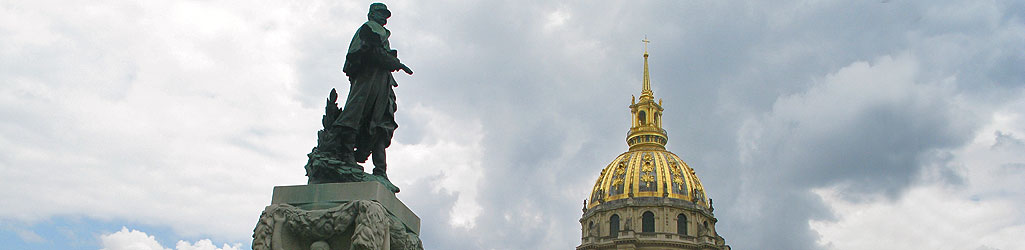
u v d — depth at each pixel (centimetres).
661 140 16625
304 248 1211
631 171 15625
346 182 1280
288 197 1245
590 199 16088
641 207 14988
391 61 1368
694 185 15650
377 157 1409
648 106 17038
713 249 14800
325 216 1188
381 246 1174
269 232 1197
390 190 1334
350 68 1379
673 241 14550
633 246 14438
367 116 1374
